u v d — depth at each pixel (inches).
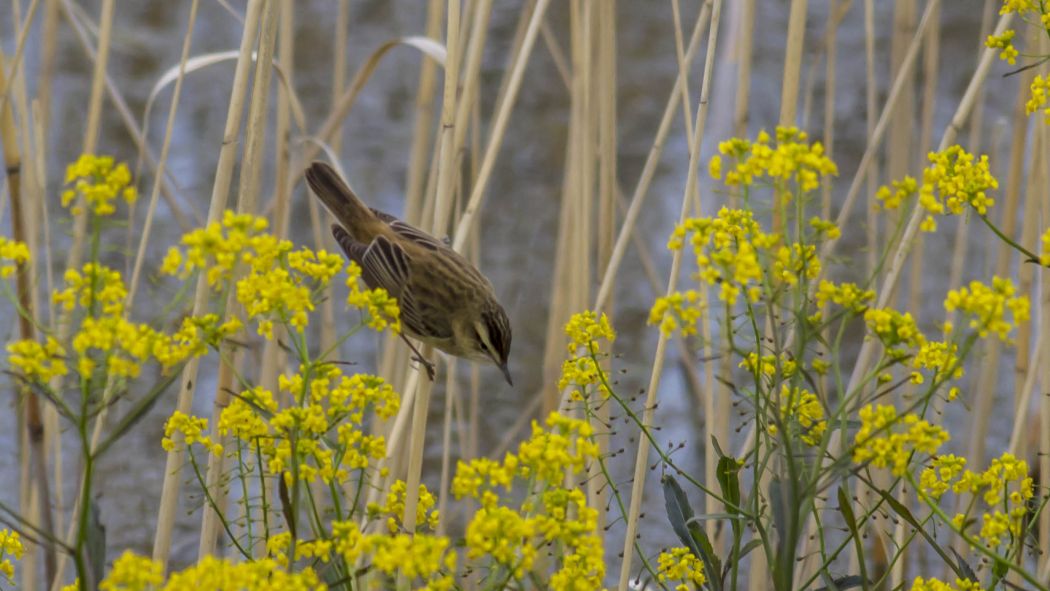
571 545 211.2
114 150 754.2
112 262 612.7
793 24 377.4
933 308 636.1
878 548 464.8
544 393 486.3
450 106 350.0
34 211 410.6
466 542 207.3
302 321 226.5
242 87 343.6
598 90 463.2
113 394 212.4
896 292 422.3
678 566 271.0
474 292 374.9
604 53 409.7
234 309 327.0
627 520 320.8
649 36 938.7
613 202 417.4
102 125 777.6
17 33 422.6
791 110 381.4
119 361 204.7
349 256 370.3
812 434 261.7
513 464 211.8
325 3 949.8
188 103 820.0
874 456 224.8
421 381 310.8
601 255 419.5
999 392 585.6
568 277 480.1
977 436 461.1
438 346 377.1
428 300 367.2
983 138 759.1
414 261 366.9
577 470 215.6
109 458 535.2
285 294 224.1
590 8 422.3
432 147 784.9
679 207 751.1
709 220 231.1
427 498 266.1
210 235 214.2
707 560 263.6
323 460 236.7
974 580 266.2
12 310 539.2
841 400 230.8
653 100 873.5
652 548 488.4
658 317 225.9
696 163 352.8
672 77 893.2
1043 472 379.6
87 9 914.7
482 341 379.9
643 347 644.7
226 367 341.4
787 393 270.1
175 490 328.8
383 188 748.6
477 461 215.8
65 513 488.4
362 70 457.4
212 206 343.3
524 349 647.8
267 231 542.0
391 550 207.9
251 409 242.5
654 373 329.1
